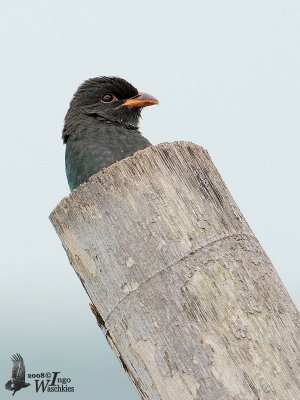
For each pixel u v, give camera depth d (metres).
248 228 8.94
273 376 7.98
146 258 8.45
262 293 8.41
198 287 8.30
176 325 8.23
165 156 8.86
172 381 8.17
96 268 8.70
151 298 8.35
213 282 8.34
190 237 8.50
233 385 7.95
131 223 8.59
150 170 8.75
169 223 8.55
